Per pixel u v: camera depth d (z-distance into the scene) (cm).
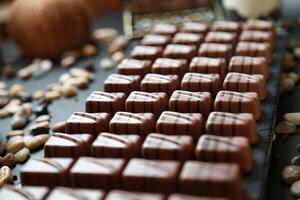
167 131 37
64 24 57
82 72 53
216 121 37
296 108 45
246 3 59
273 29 53
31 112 47
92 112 42
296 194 35
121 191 32
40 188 32
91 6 74
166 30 54
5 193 32
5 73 55
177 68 45
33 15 57
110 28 67
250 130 37
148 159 35
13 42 64
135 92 42
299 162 38
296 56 54
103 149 35
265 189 35
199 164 33
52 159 35
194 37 51
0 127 46
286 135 41
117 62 55
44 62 57
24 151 41
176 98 40
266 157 36
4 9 69
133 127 38
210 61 46
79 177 33
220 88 43
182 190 32
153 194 31
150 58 49
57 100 49
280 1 61
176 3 63
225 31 53
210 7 63
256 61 45
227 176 31
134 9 64
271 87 45
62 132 42
